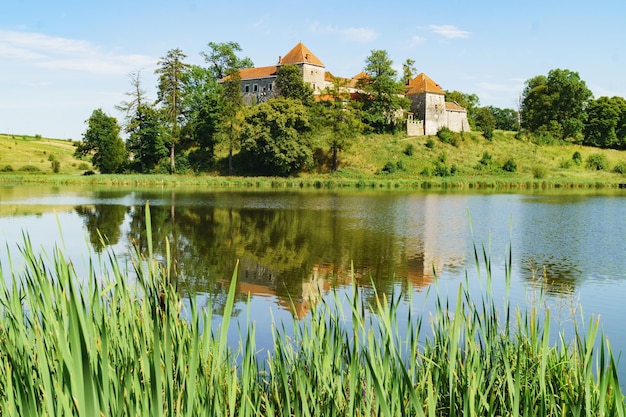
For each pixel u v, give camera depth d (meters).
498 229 24.59
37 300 3.80
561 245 20.30
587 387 3.47
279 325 9.47
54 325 3.51
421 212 31.78
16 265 12.80
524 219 28.45
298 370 3.92
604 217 29.61
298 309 10.76
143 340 3.37
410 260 17.08
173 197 41.78
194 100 77.62
